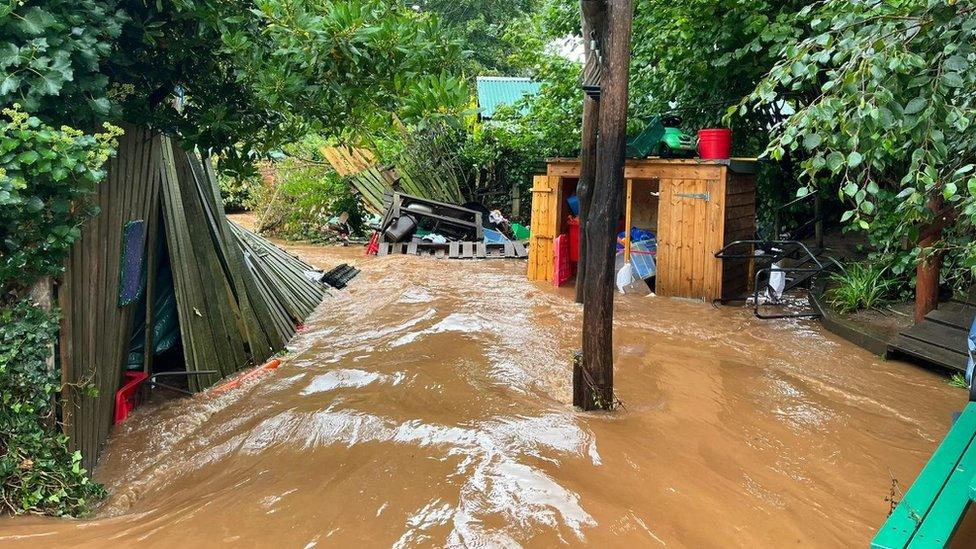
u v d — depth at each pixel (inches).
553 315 350.6
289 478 164.9
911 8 160.7
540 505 149.6
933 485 126.1
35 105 135.5
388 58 182.1
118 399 195.6
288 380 242.8
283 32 170.4
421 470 166.1
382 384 234.8
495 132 653.9
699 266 404.2
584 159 373.7
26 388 142.9
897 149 178.2
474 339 299.7
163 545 130.9
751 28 402.9
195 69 194.2
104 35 159.8
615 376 251.3
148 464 178.9
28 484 140.7
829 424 208.2
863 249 442.0
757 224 534.6
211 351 235.0
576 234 461.7
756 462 180.4
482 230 628.1
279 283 338.0
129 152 191.9
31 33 132.8
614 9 194.4
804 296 415.5
